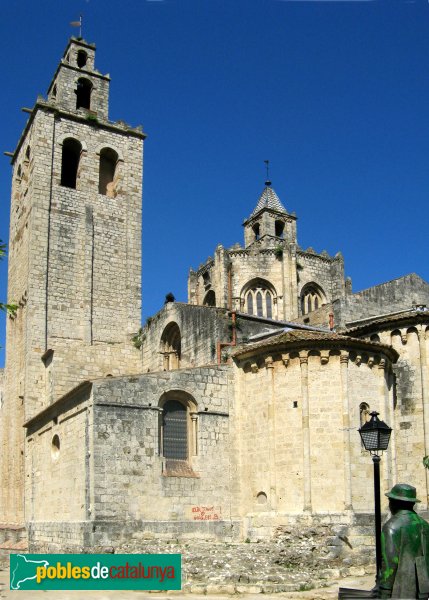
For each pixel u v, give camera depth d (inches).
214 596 807.1
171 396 1323.8
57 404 1425.9
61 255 2082.9
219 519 1283.2
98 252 2148.1
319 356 1253.7
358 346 1259.8
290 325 1665.8
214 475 1307.8
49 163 2145.7
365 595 618.2
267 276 3029.0
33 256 2033.7
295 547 1061.8
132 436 1246.9
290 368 1267.2
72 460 1309.1
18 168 2367.1
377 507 732.0
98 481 1195.9
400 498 496.1
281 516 1200.2
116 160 2310.5
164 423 1307.8
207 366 1359.5
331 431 1212.5
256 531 1238.3
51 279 2044.8
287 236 3282.5
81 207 2164.1
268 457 1261.1
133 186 2282.2
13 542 1621.6
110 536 1178.6
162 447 1285.7
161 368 1847.9
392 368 1370.6
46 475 1485.0
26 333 1985.7
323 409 1226.0
